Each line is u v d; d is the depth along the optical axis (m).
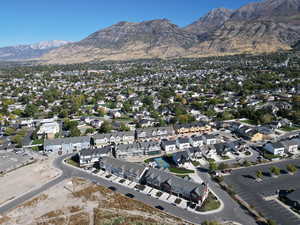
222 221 65.44
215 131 140.50
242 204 72.50
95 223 65.44
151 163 100.75
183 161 99.56
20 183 87.69
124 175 90.50
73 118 178.00
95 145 122.56
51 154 113.56
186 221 65.69
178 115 161.12
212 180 87.25
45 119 164.00
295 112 158.00
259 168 95.81
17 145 123.19
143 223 65.06
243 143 115.81
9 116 178.50
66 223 65.88
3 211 71.75
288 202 73.12
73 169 98.00
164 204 73.81
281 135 132.38
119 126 148.62
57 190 82.25
